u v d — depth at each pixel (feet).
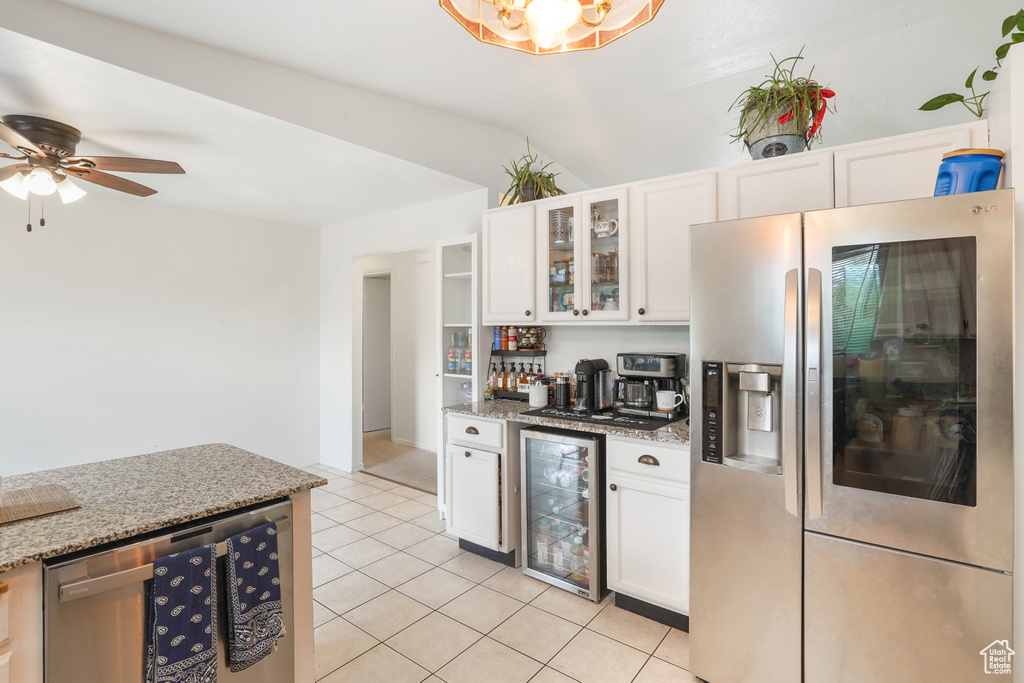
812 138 7.47
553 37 3.85
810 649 5.43
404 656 6.78
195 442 13.53
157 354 12.85
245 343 14.53
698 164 10.23
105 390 12.01
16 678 3.82
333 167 10.18
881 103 7.89
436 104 9.87
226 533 4.88
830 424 5.25
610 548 7.82
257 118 7.97
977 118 6.50
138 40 6.64
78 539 4.07
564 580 8.54
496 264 10.50
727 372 5.98
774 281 5.60
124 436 12.30
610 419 8.53
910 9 6.79
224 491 5.28
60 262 11.37
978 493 4.60
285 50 7.53
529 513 9.06
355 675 6.40
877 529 5.04
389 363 21.30
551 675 6.40
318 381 16.30
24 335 10.91
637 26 4.08
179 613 4.37
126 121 8.05
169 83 6.89
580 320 9.20
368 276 20.06
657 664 6.60
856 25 7.12
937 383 4.75
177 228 13.20
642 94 9.21
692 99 9.07
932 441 4.78
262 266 14.92
